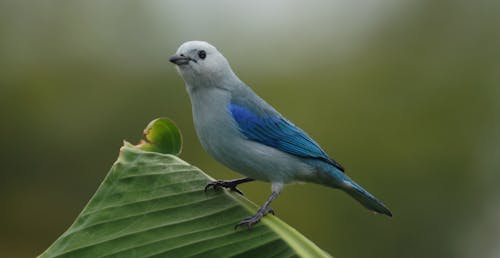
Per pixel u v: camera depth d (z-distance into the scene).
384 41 17.47
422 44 17.25
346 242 14.18
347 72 16.73
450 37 17.28
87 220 5.22
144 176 5.48
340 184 7.86
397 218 14.62
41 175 16.05
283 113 16.08
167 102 16.55
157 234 5.29
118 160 5.49
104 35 17.47
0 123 15.91
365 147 15.30
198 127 7.84
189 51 7.71
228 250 5.34
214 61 7.73
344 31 17.81
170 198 5.44
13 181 15.94
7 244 15.54
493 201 15.01
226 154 7.72
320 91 16.27
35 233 15.76
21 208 15.81
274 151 7.66
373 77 16.53
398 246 14.56
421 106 15.98
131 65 17.08
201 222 5.41
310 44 17.58
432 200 14.84
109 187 5.38
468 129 15.67
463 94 16.14
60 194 16.08
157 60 17.16
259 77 16.91
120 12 17.64
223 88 7.77
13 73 16.52
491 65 16.62
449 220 14.80
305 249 5.34
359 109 15.91
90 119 16.30
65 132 16.16
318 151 7.79
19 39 17.06
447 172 15.08
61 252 5.09
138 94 16.58
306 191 14.12
